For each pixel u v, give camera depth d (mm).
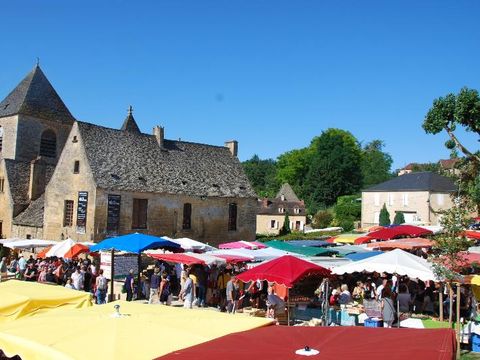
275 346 5691
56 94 51625
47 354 5992
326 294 17391
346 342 5742
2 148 48969
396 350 5258
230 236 42938
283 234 62031
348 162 90188
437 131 26328
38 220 40000
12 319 9969
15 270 30984
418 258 16875
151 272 27328
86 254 33094
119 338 6328
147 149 41688
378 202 63625
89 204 35344
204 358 5301
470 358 14172
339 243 31516
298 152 102750
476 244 27000
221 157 47250
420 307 20219
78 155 37062
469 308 18062
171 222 38938
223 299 22500
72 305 10883
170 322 7219
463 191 27266
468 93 25234
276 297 18328
